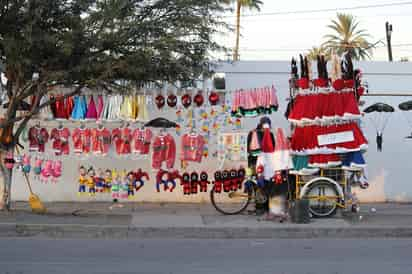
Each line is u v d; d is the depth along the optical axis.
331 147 13.19
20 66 12.36
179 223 12.60
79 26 12.32
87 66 12.41
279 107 16.38
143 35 12.83
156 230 12.04
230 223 12.67
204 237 11.99
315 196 13.39
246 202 14.18
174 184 16.22
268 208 13.86
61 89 15.43
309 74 13.31
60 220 12.73
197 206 15.61
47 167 16.00
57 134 15.95
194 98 15.98
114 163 16.12
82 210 14.65
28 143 15.95
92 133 15.99
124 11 12.65
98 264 8.86
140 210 14.78
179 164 16.17
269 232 12.08
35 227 11.96
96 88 13.66
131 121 15.84
